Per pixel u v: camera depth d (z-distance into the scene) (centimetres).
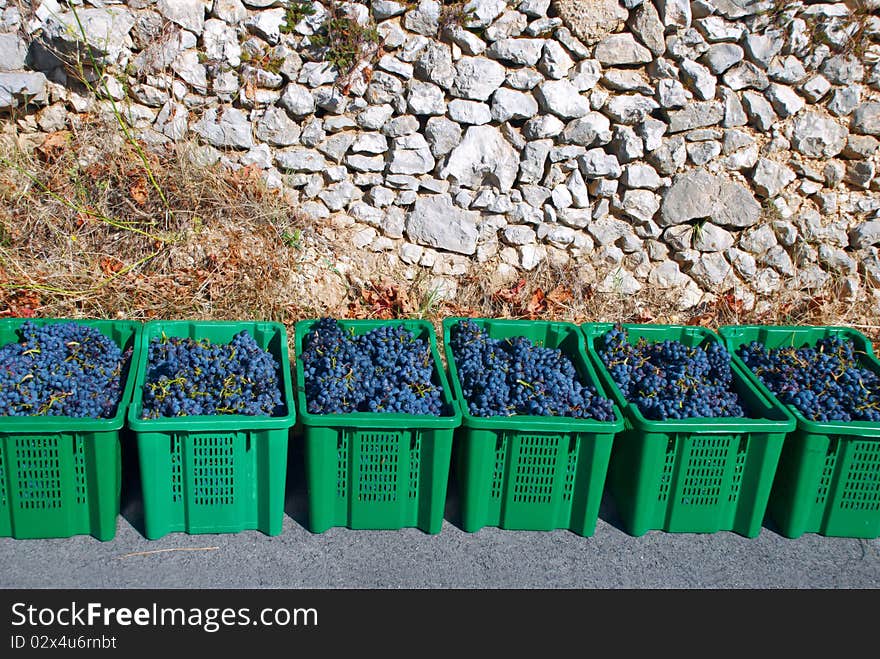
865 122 462
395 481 340
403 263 478
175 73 430
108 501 325
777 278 490
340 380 348
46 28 412
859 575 346
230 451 326
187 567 323
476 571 333
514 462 342
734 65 451
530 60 442
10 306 420
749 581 338
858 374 385
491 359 383
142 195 437
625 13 438
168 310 435
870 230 478
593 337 412
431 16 430
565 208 471
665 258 486
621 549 350
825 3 446
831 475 355
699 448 345
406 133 451
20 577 312
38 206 432
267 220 448
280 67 432
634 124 458
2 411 322
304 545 339
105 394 341
